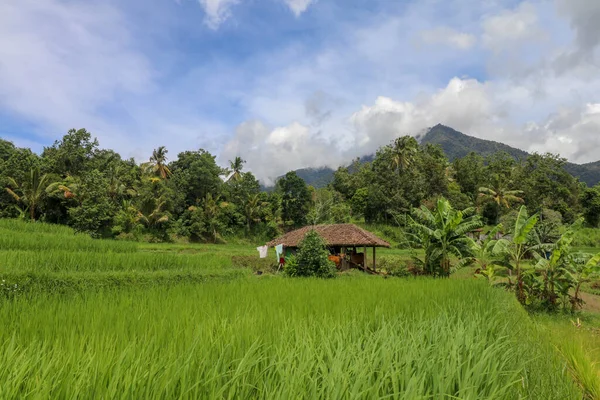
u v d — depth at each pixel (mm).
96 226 41906
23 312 5676
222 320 4609
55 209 43688
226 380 2916
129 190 52312
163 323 4590
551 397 3186
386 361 3113
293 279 13188
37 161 46812
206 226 54750
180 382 2699
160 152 61625
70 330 4609
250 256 28703
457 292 9242
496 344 4008
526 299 16922
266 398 2473
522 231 16750
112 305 6363
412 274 22031
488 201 64562
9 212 41312
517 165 73125
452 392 2912
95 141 54844
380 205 58469
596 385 4465
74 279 10984
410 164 63562
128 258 15500
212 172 59906
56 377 2676
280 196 62656
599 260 15766
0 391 2467
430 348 3584
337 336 3943
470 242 20375
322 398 2527
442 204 20828
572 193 69875
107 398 2369
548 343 5316
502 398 2924
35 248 18266
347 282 11656
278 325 4590
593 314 16266
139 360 2883
